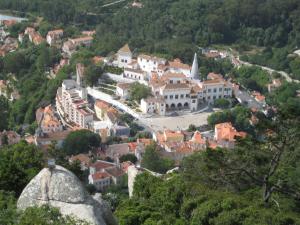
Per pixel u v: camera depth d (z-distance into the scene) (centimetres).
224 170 9306
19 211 5159
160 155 17162
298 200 8912
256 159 9081
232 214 7762
